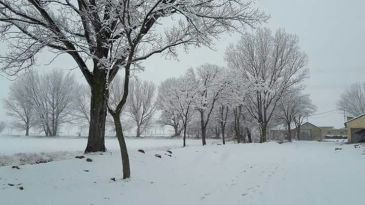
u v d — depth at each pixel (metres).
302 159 19.70
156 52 14.73
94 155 15.33
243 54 47.75
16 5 14.93
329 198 8.22
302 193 8.88
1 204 7.83
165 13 12.43
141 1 11.66
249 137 55.28
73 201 8.28
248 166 15.84
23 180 10.69
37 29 14.96
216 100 43.00
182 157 18.00
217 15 15.51
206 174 13.08
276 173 13.26
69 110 63.16
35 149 30.72
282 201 7.92
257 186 10.09
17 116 61.84
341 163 17.34
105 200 8.45
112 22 13.78
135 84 68.81
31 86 60.41
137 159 15.09
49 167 12.55
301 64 47.66
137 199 8.62
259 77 46.53
